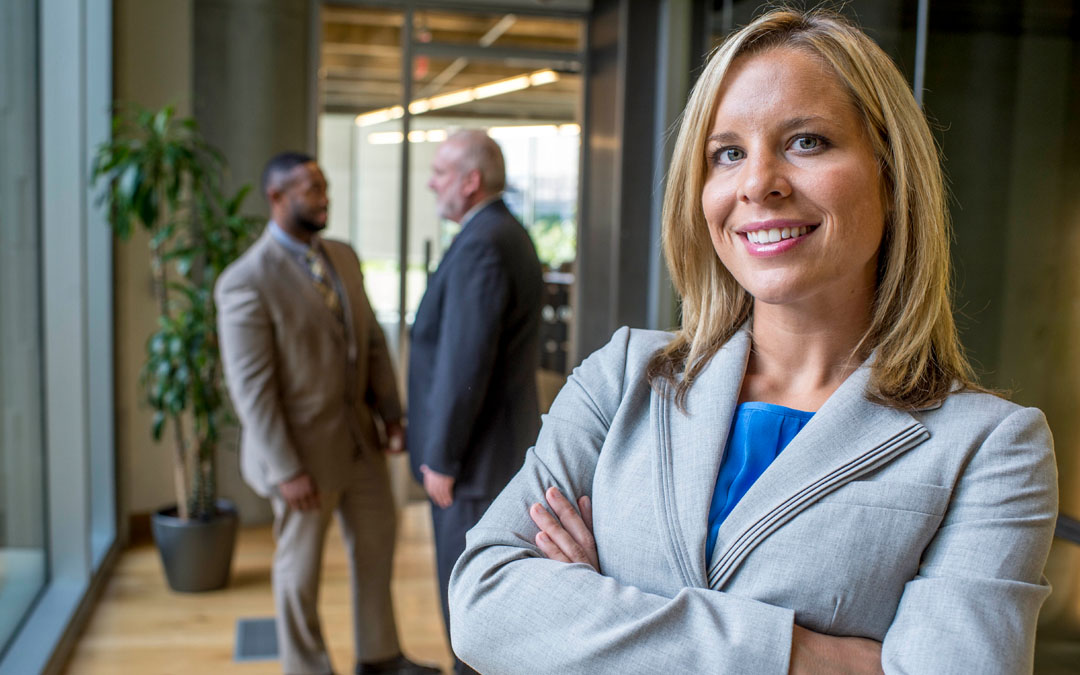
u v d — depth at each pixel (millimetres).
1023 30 2236
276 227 3119
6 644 3150
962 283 2340
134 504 5062
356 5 5582
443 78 5754
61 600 3670
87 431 3828
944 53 2385
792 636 832
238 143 5070
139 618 3844
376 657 3223
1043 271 2209
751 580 881
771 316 992
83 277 3736
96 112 4543
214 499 4289
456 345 2553
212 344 4250
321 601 4051
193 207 4949
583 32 5895
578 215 5934
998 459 862
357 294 3242
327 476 3076
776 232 918
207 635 3680
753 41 946
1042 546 851
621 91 5488
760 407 959
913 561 852
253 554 4758
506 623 934
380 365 3342
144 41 4934
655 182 5500
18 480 3332
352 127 5637
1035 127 2209
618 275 5602
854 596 846
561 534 998
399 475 5449
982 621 810
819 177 893
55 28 3580
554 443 1059
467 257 2596
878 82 911
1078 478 2150
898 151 913
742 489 933
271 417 2973
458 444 2557
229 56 5035
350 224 5680
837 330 970
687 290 1062
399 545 4824
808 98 902
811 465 893
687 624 860
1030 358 2232
